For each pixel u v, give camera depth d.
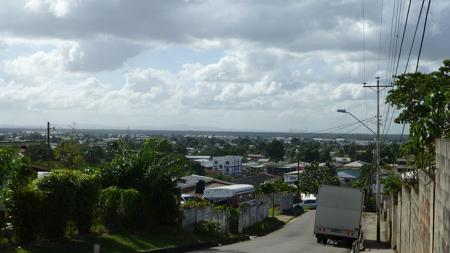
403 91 25.36
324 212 31.11
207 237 28.22
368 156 145.88
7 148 16.31
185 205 29.59
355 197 30.77
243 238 32.62
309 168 94.88
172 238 24.92
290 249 26.58
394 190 33.47
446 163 9.02
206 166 132.75
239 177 103.25
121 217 24.03
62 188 18.92
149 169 26.23
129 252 20.23
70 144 55.41
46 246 17.75
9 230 17.47
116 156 27.03
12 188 17.30
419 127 13.67
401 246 22.06
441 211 9.51
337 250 27.38
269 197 59.25
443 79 24.05
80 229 20.70
